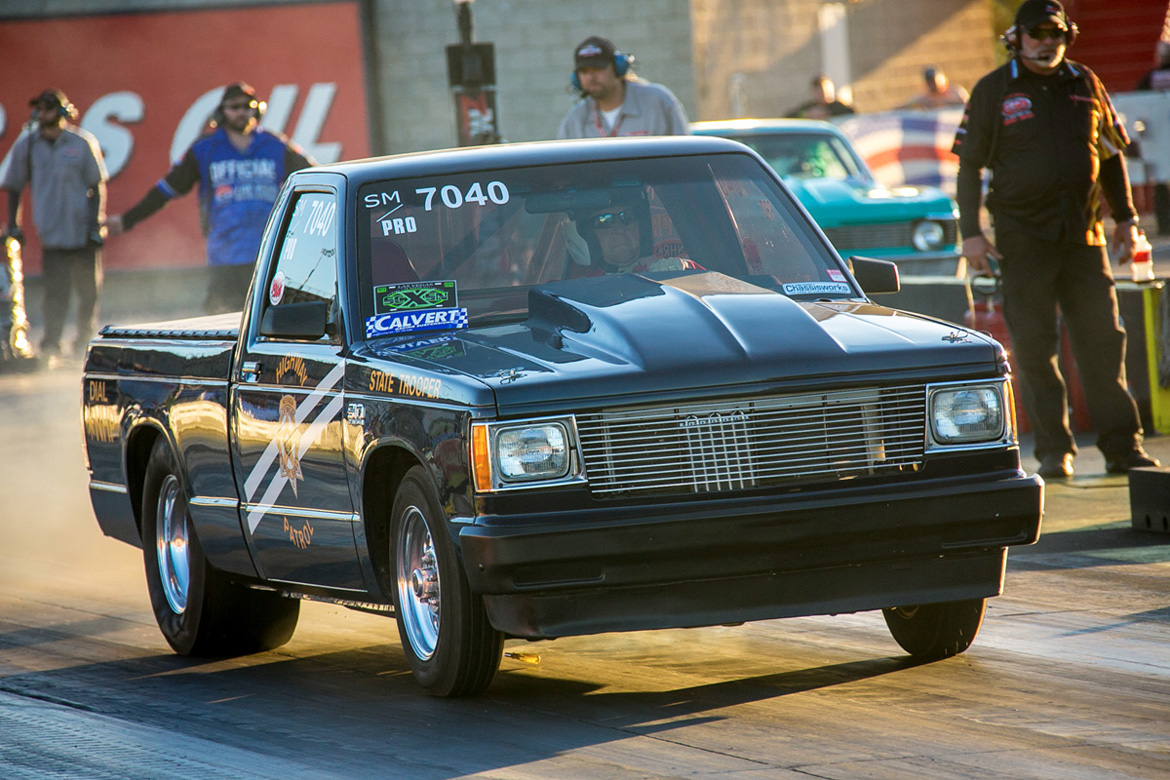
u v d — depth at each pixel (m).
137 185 78.44
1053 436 28.92
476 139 51.56
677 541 15.27
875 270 19.77
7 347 55.28
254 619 20.50
